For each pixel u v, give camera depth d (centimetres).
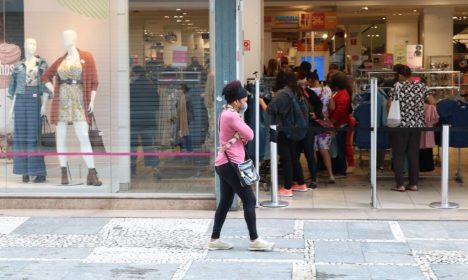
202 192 891
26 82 908
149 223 814
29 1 897
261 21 1330
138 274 612
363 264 636
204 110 881
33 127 910
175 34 880
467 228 775
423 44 2117
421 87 956
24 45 905
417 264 634
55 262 655
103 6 890
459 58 2339
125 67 894
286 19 1856
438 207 880
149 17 883
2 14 901
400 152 984
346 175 1144
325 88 1088
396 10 2055
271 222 809
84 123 905
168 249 700
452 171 1178
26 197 898
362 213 852
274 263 643
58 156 909
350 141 1168
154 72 888
